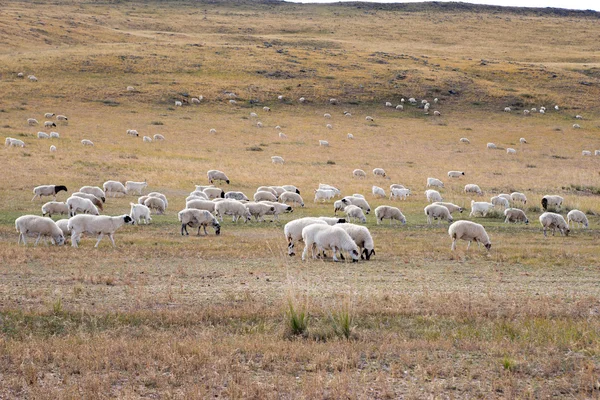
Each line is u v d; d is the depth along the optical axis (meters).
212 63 97.31
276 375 8.71
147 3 188.38
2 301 12.62
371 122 77.06
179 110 75.56
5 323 11.13
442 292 14.37
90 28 125.19
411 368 9.20
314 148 62.44
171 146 58.16
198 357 9.28
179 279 15.40
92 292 13.69
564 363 9.45
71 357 9.16
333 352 9.75
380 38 146.75
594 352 9.90
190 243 21.70
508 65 107.81
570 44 147.00
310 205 36.00
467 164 57.91
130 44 108.62
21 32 108.69
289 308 11.35
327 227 18.44
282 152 59.47
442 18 180.38
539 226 30.47
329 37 145.62
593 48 141.50
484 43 145.12
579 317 12.40
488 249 21.78
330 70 98.56
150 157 50.41
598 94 92.75
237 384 8.23
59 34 113.44
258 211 29.33
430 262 18.94
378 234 25.88
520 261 19.48
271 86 88.38
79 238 20.48
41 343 9.86
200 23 157.88
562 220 27.36
